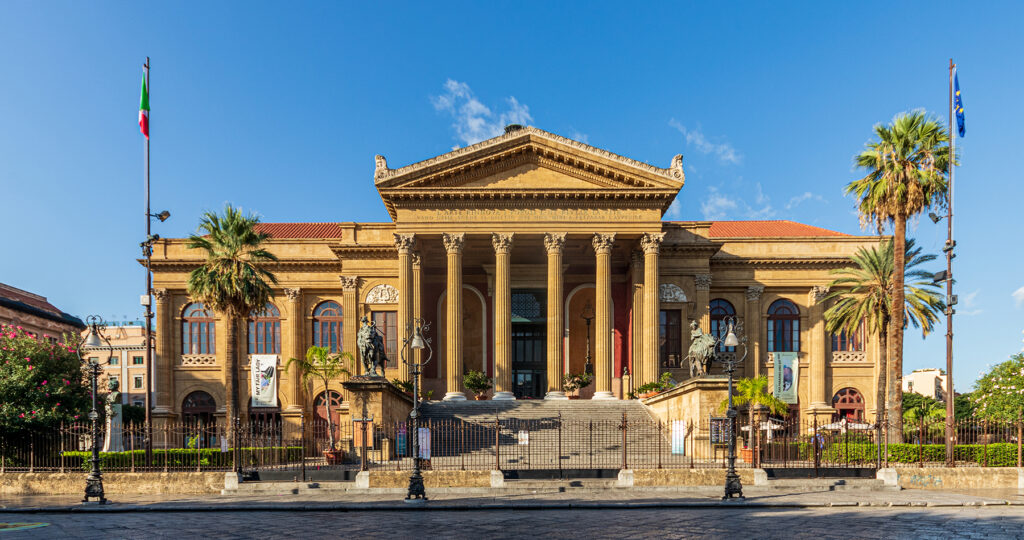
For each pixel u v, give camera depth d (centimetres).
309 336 5300
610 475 2788
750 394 3206
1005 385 4212
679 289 5088
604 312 4375
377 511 2252
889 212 3494
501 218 4444
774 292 5322
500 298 4353
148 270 3403
